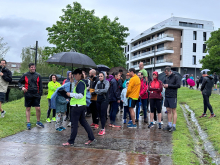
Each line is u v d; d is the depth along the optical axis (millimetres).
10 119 7445
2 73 7406
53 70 46875
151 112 7285
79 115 4949
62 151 4531
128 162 4004
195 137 6363
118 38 25156
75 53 5859
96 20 23625
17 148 4613
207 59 30328
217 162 4305
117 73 8672
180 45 51312
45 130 6473
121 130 6789
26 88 6531
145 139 5691
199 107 11391
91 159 4109
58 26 23469
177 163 3965
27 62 49000
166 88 6836
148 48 58656
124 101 7809
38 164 3789
